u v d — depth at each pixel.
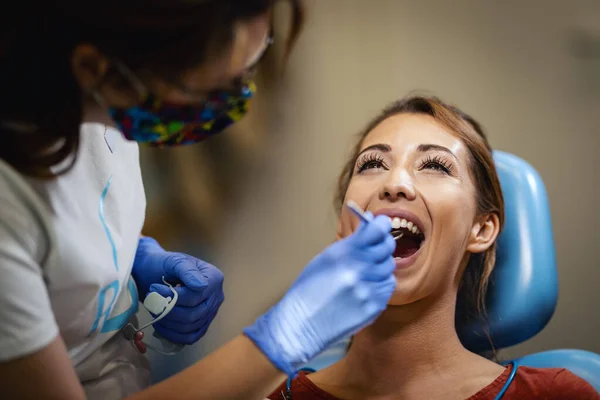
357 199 1.49
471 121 1.64
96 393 1.30
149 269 1.52
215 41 0.85
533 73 2.99
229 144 2.88
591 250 2.91
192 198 2.82
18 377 0.92
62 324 1.15
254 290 2.86
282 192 2.91
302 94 2.93
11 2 0.86
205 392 1.01
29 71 0.89
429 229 1.41
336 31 2.96
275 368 1.03
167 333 1.48
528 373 1.42
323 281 1.08
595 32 2.97
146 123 0.93
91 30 0.84
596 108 2.97
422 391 1.42
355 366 1.48
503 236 1.72
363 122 2.95
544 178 2.96
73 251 1.09
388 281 1.11
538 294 1.66
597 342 2.83
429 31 2.98
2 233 0.94
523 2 2.97
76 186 1.15
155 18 0.82
